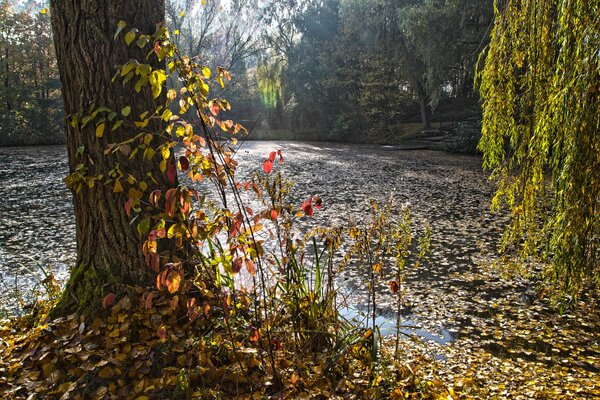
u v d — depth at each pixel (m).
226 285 2.58
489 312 4.19
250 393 2.17
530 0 3.23
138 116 2.52
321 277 3.12
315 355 2.58
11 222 7.87
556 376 3.01
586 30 2.60
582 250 2.74
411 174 15.06
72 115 2.48
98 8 2.41
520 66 3.35
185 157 2.08
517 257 5.61
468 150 22.08
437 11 19.91
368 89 28.91
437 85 21.67
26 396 2.07
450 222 8.05
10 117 29.55
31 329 2.54
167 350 2.27
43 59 34.66
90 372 2.15
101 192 2.53
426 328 3.83
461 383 2.78
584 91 2.58
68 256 5.87
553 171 2.84
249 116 38.34
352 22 26.62
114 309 2.41
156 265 1.94
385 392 2.40
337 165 17.81
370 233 3.16
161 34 2.01
